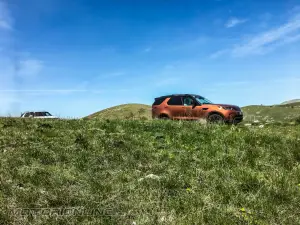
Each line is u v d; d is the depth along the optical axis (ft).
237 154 27.86
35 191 18.98
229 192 19.48
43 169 23.29
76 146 30.01
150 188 19.89
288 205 18.19
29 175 21.98
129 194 19.06
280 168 24.93
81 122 45.03
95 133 35.91
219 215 16.31
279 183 21.26
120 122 43.06
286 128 49.55
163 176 22.15
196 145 31.73
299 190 20.27
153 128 39.24
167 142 33.01
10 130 38.09
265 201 18.35
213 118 57.26
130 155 27.53
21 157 26.25
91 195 18.57
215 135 34.78
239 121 58.23
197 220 15.88
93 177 21.90
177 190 19.94
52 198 17.93
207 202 17.97
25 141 32.14
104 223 15.44
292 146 30.14
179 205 17.65
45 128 39.68
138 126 40.50
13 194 18.54
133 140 32.86
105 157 26.84
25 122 45.52
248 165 25.89
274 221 16.26
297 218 16.57
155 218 16.07
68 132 36.88
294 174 23.41
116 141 31.58
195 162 26.37
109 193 19.17
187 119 59.77
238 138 33.06
